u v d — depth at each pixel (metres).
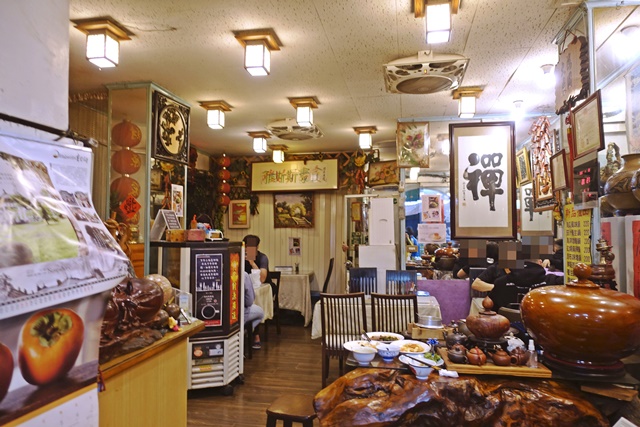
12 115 0.83
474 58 3.25
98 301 0.95
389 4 2.45
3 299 0.68
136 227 3.76
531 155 4.50
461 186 3.58
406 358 1.91
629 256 1.89
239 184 7.49
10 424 0.73
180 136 4.20
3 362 0.72
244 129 5.59
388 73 3.15
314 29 2.76
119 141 3.83
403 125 4.86
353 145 6.67
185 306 2.26
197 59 3.26
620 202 1.95
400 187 5.00
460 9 2.52
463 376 1.76
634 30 2.38
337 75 3.59
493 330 1.87
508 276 3.07
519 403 1.66
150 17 2.61
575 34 2.65
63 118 0.99
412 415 1.69
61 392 0.84
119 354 1.35
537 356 1.85
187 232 3.62
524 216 4.72
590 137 2.33
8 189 0.76
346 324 3.70
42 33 0.92
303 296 6.31
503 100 4.28
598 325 1.52
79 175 1.01
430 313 3.71
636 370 1.79
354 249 6.50
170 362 1.68
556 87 2.88
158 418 1.58
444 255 4.78
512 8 2.51
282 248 7.46
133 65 3.37
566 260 2.82
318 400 1.83
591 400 1.66
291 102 4.28
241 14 2.57
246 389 3.65
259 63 2.86
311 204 7.34
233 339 3.64
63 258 0.82
